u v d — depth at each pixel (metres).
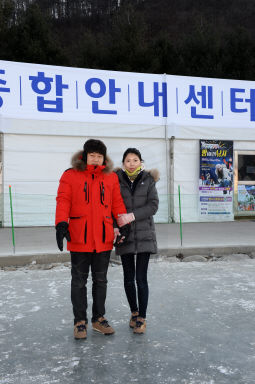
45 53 21.50
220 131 10.57
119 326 3.36
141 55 21.86
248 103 10.88
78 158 3.18
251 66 22.81
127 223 3.16
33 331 3.24
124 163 3.37
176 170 10.30
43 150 9.58
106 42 22.92
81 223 3.07
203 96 10.52
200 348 2.89
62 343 2.99
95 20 45.91
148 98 10.17
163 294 4.30
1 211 9.08
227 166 10.66
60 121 9.59
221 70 22.19
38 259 5.79
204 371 2.53
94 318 3.23
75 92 9.71
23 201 9.17
